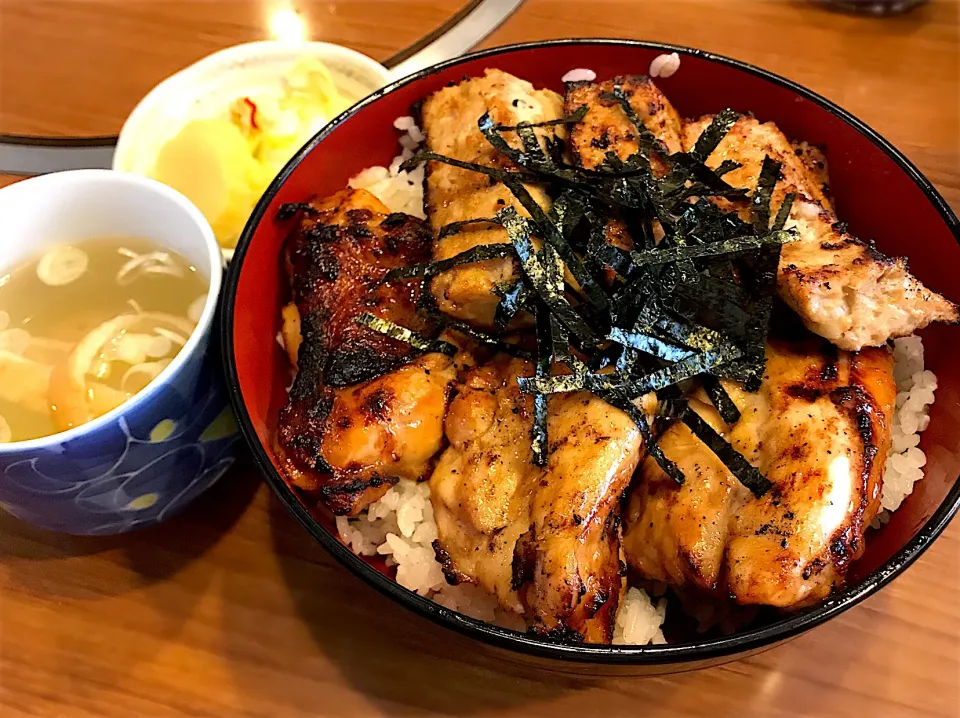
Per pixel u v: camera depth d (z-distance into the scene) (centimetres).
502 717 22
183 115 31
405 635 23
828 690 22
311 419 22
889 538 21
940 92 34
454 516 21
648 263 21
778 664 22
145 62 37
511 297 21
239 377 21
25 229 23
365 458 21
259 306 24
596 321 21
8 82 36
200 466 23
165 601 24
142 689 22
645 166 23
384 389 21
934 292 22
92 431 19
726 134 25
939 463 21
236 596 24
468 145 25
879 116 33
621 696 22
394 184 29
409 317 24
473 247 22
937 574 23
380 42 36
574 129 25
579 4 37
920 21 36
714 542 19
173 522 25
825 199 26
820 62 35
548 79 28
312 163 26
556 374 21
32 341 23
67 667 23
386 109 27
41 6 39
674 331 21
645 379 20
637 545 20
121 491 21
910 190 23
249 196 28
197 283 23
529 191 23
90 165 33
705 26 36
